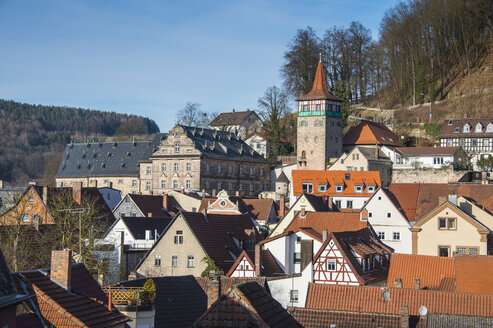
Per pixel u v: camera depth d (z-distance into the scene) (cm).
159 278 5581
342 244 6856
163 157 15925
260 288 2447
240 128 19525
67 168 18588
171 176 15825
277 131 18038
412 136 16825
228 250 8150
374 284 6869
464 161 14788
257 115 18775
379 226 9494
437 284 6319
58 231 7875
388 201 9512
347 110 18400
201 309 5450
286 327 2323
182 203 12750
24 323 2908
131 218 9325
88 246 7550
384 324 4478
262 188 17088
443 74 19025
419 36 19262
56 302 3050
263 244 7688
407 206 9719
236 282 5372
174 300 5381
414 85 18775
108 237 9088
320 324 4519
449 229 8269
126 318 3266
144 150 17825
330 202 11244
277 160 17625
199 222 8181
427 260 6600
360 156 14450
